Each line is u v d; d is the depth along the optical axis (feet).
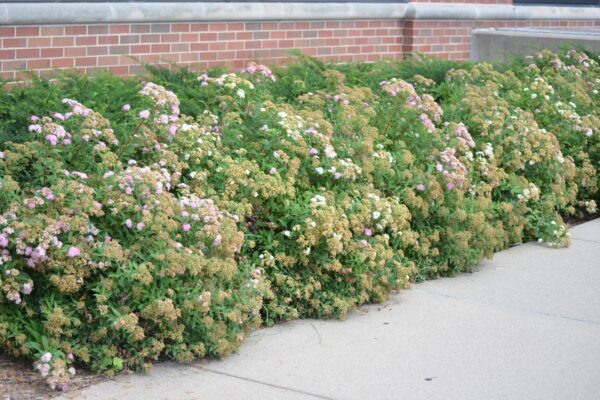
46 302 17.13
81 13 28.58
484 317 21.09
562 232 28.04
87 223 17.44
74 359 17.13
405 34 40.63
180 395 16.31
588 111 35.19
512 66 38.86
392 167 24.43
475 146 28.09
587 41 43.50
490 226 25.38
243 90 25.00
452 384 17.26
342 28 37.73
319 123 23.88
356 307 21.12
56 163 18.79
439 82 34.65
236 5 33.22
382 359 18.35
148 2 30.55
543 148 29.30
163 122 21.12
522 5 47.91
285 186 21.40
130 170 18.76
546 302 22.38
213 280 18.30
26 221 16.94
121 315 16.97
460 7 42.50
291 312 20.25
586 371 18.11
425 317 20.95
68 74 25.12
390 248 21.85
